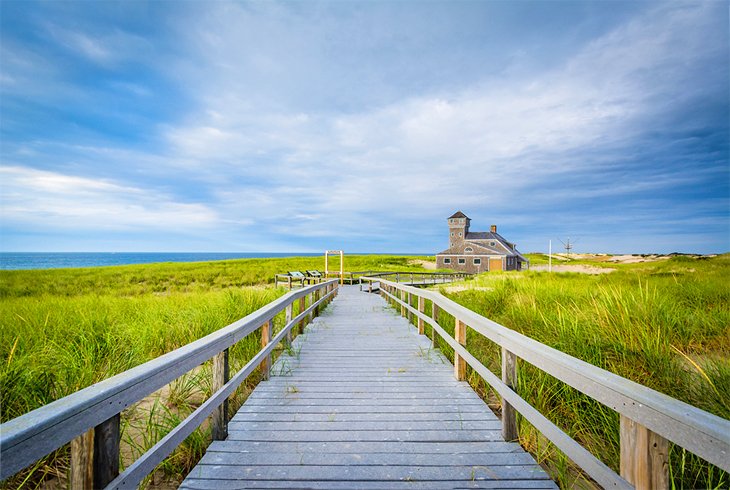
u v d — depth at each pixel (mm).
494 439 3107
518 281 12430
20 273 26469
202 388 4219
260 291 11234
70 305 9070
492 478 2568
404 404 3844
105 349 4902
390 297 13172
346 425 3359
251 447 2959
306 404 3842
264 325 4582
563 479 2561
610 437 3006
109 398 1675
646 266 29484
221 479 2533
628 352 4227
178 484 2711
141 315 7375
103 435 1687
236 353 5469
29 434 1254
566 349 4465
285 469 2656
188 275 26469
